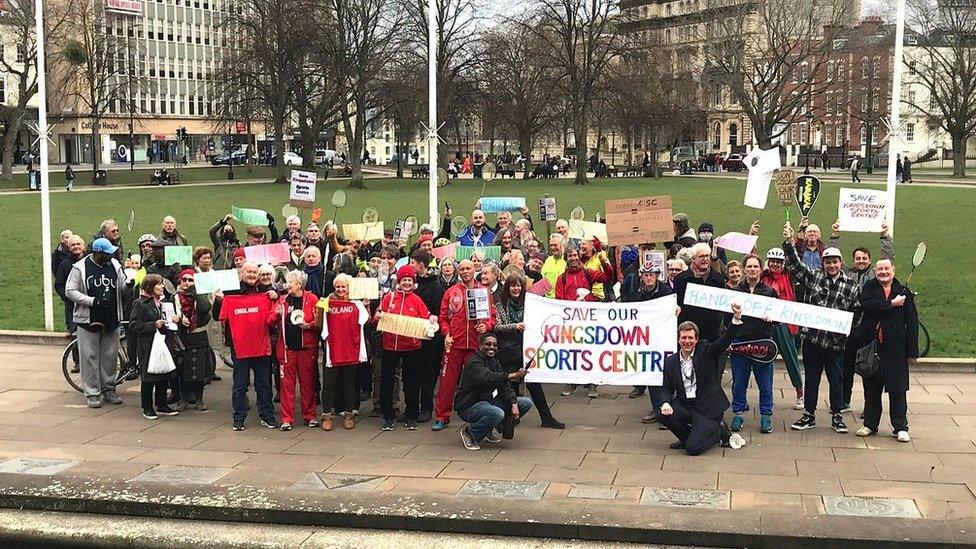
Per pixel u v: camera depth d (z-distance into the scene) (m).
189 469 10.45
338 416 12.96
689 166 76.50
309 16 61.25
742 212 35.22
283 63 62.66
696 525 8.45
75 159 103.06
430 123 18.69
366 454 11.00
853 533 8.19
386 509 9.05
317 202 43.66
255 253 14.64
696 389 10.88
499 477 10.02
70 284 13.27
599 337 11.85
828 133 100.50
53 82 81.62
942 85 70.81
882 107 74.50
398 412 12.77
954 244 25.86
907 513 8.68
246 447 11.34
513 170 71.38
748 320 11.34
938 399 12.98
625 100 65.19
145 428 12.25
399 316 11.84
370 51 62.28
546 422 12.08
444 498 9.32
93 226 34.28
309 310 12.06
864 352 11.09
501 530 8.73
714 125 107.25
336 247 16.16
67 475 10.23
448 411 12.16
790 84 89.75
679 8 90.69
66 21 69.56
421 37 63.00
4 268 25.81
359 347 12.05
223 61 68.12
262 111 75.69
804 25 73.06
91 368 13.35
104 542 8.94
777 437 11.34
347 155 105.12
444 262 13.14
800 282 11.83
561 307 11.88
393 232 18.34
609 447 11.09
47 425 12.41
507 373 11.55
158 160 114.88
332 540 8.72
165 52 115.94
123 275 14.03
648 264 12.34
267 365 12.29
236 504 9.27
